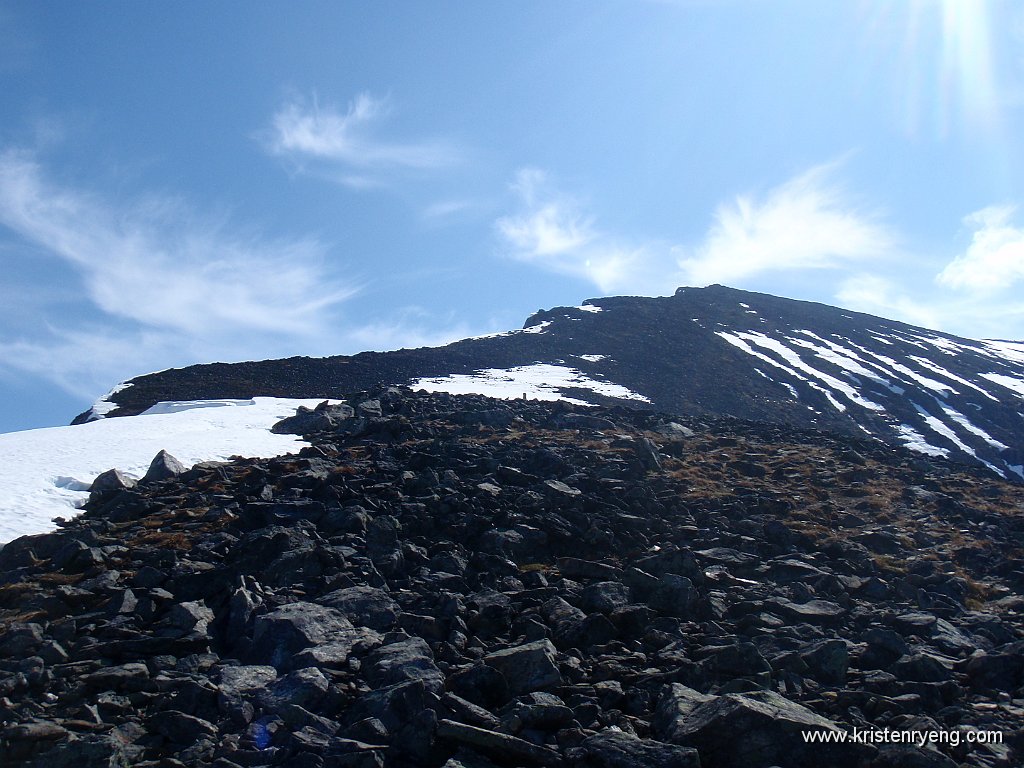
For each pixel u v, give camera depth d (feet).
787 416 306.96
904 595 73.51
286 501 84.69
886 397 341.62
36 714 47.67
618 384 329.31
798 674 53.93
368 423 127.85
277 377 312.09
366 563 70.74
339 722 47.44
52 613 61.52
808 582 73.97
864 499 102.53
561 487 92.84
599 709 48.32
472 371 339.36
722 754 43.42
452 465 102.32
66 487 99.40
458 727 44.57
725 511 91.76
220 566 68.23
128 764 43.62
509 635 60.54
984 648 62.39
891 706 49.88
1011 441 292.61
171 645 56.34
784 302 542.98
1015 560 82.28
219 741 45.80
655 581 67.62
